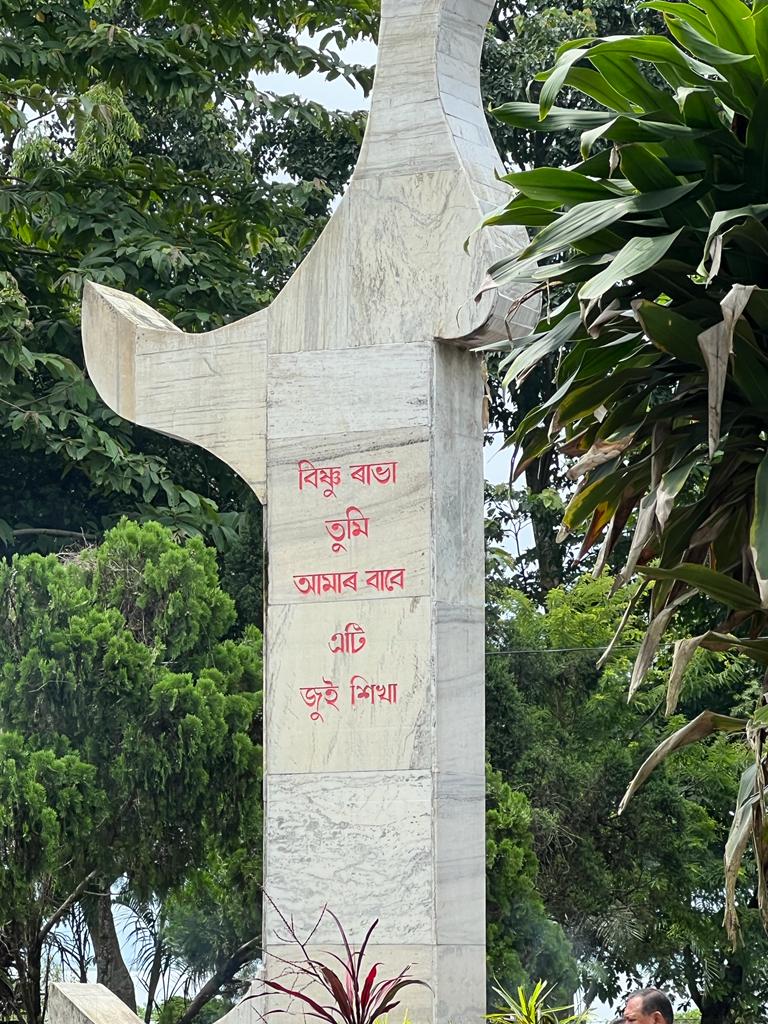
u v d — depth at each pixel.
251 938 12.51
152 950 13.15
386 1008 5.73
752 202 5.26
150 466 13.64
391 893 6.53
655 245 5.02
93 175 14.77
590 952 14.62
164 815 10.83
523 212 5.65
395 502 6.73
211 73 15.29
